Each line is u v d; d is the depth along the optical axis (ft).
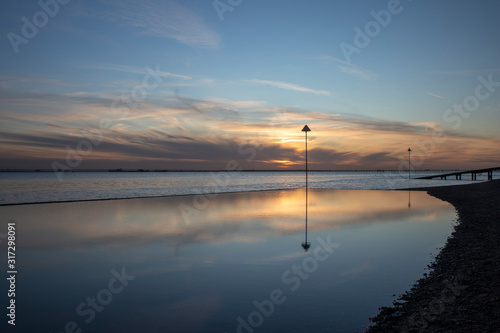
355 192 90.27
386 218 42.45
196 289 17.70
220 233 33.09
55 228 35.96
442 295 16.22
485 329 12.57
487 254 23.27
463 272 19.65
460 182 168.35
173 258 23.84
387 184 150.41
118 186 140.97
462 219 41.01
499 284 17.29
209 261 23.02
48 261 23.24
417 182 172.65
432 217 43.29
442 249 25.82
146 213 47.93
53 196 83.76
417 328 12.92
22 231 34.35
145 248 26.89
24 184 155.33
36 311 14.96
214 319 14.03
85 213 47.83
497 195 65.72
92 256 24.52
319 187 126.62
